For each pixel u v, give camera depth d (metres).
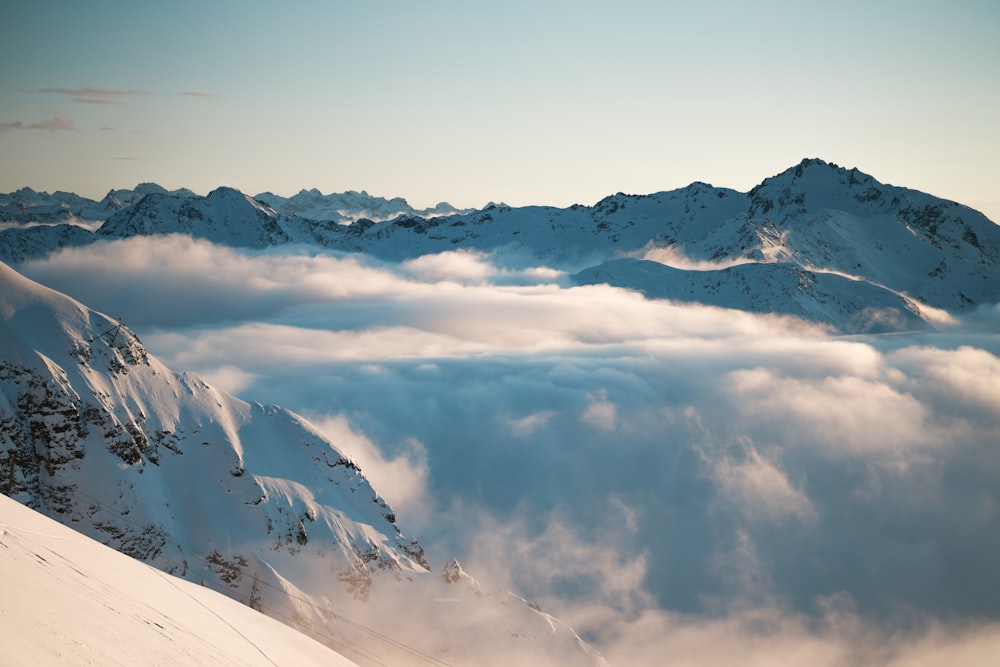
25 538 24.55
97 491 96.19
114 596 23.28
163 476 106.06
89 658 16.36
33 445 95.06
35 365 98.06
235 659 24.67
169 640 21.66
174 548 97.94
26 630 15.88
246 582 98.62
